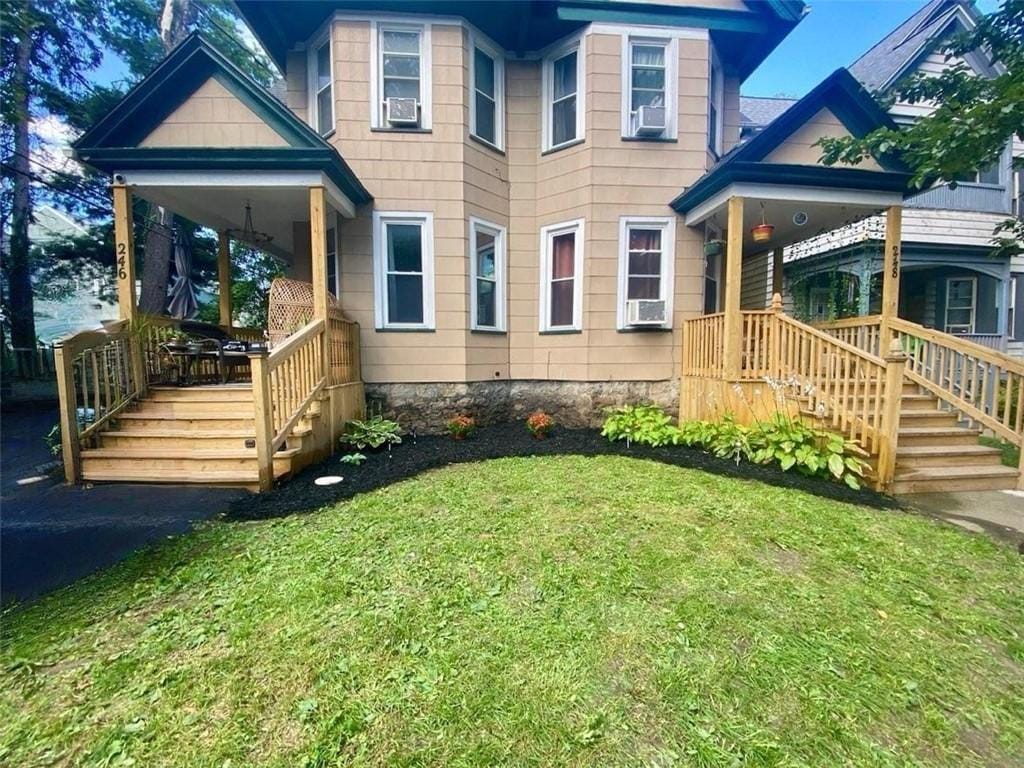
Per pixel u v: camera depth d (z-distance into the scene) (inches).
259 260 690.8
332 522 145.9
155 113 227.1
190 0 489.1
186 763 64.7
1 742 68.6
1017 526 153.6
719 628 92.7
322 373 222.7
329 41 278.7
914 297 431.2
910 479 185.6
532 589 106.4
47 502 166.9
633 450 239.5
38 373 444.1
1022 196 391.5
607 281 294.0
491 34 296.0
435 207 281.3
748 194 237.3
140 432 200.7
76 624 96.0
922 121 222.5
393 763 63.9
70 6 491.5
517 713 71.9
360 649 86.6
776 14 282.2
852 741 68.0
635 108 293.0
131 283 222.7
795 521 145.8
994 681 81.0
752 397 235.1
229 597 105.0
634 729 69.3
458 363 288.4
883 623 96.0
